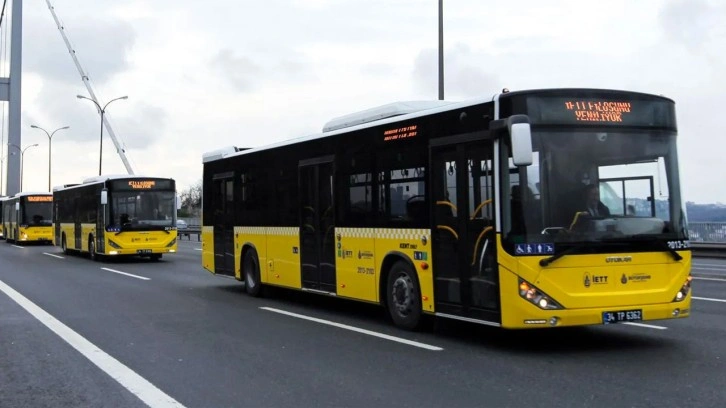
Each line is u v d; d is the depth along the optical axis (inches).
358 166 410.9
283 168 498.6
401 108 392.2
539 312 290.0
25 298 552.1
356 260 412.8
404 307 374.3
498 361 295.3
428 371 278.7
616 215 303.4
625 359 295.3
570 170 299.6
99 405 239.1
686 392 239.8
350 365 291.9
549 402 230.7
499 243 300.4
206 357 313.0
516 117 282.8
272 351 324.8
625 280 299.9
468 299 323.3
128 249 989.8
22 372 289.9
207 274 790.5
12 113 2861.7
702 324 381.7
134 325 408.5
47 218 1670.8
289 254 490.9
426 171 351.9
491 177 307.4
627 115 311.3
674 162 317.7
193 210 2630.4
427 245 351.6
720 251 951.6
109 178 998.4
